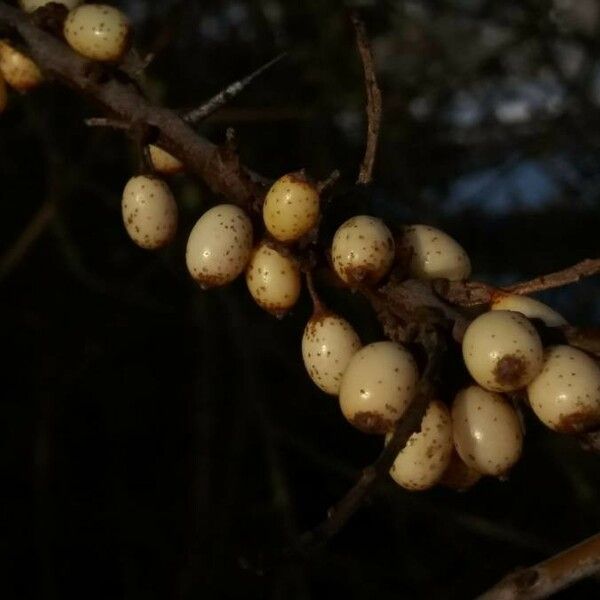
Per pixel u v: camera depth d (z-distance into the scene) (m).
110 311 0.53
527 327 0.21
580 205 0.61
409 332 0.22
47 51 0.25
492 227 0.60
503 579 0.22
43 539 0.47
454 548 0.49
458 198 0.61
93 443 0.52
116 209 0.54
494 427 0.22
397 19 0.54
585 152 0.59
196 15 0.55
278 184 0.22
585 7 0.60
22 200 0.54
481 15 0.57
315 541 0.19
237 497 0.49
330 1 0.52
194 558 0.45
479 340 0.21
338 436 0.53
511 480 0.51
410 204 0.54
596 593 0.47
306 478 0.52
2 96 0.26
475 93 0.59
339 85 0.52
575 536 0.49
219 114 0.49
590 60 0.58
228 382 0.53
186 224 0.49
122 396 0.53
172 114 0.25
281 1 0.53
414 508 0.46
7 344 0.52
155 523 0.50
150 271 0.51
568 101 0.58
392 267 0.22
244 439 0.50
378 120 0.23
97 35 0.25
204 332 0.49
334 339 0.23
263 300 0.23
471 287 0.22
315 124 0.53
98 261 0.54
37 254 0.53
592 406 0.21
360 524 0.50
